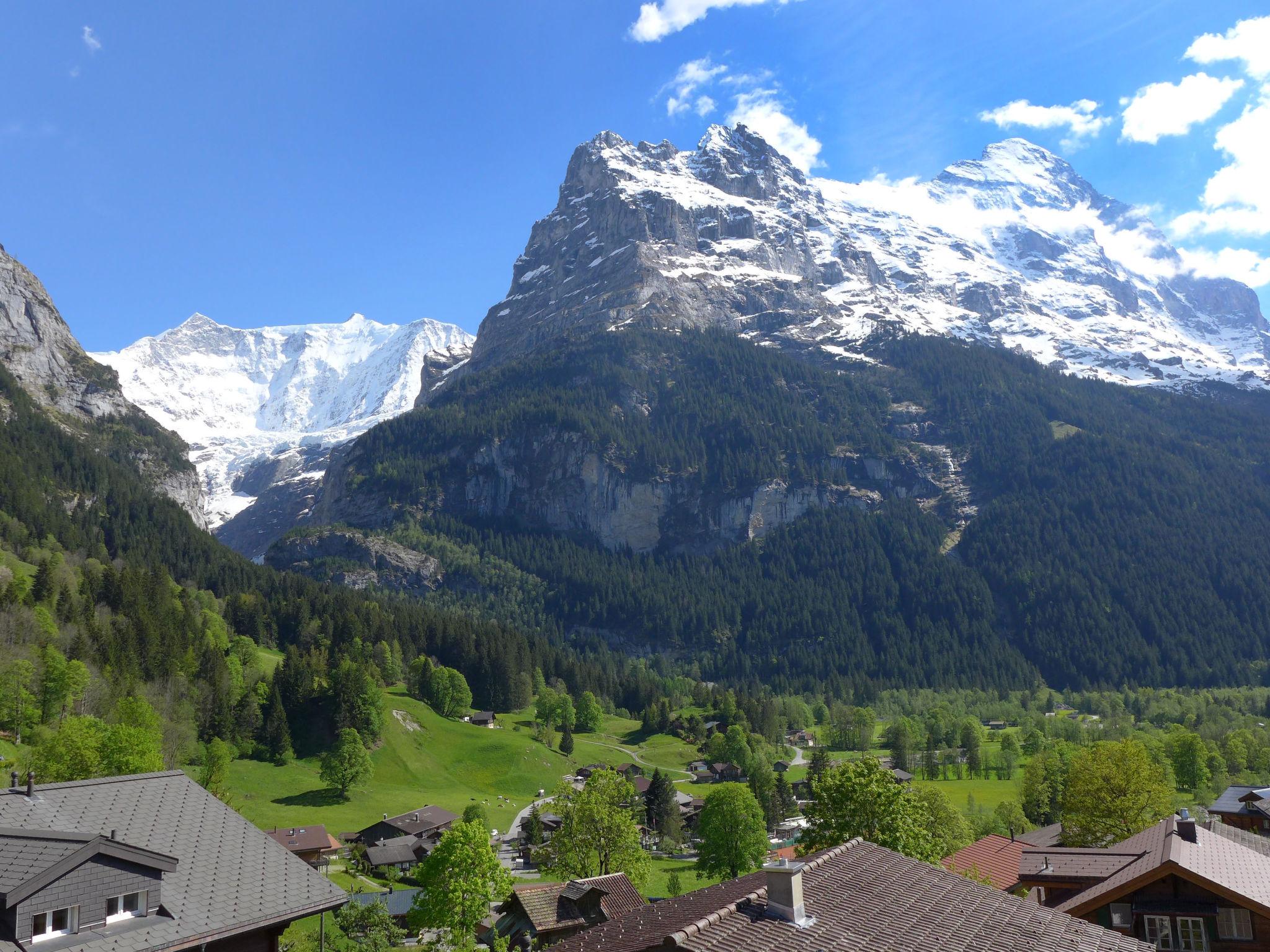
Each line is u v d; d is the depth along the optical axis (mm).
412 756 183375
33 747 121000
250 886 32594
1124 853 48781
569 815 94438
